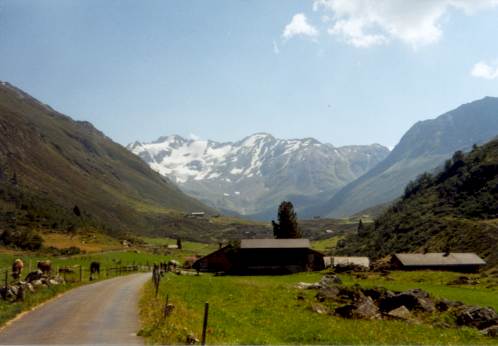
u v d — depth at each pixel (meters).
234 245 140.25
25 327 32.47
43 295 48.88
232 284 73.06
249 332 32.12
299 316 41.72
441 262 144.12
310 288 68.06
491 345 31.86
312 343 30.44
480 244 188.50
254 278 103.00
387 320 42.09
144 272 118.88
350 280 96.19
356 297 51.16
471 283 92.12
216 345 26.11
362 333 34.44
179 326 29.42
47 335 29.59
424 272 108.75
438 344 31.27
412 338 33.44
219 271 137.38
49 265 73.44
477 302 62.47
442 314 44.19
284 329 35.38
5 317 35.34
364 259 153.12
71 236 187.62
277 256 134.25
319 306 46.59
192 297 53.50
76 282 68.69
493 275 120.12
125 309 41.69
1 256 109.50
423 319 43.16
